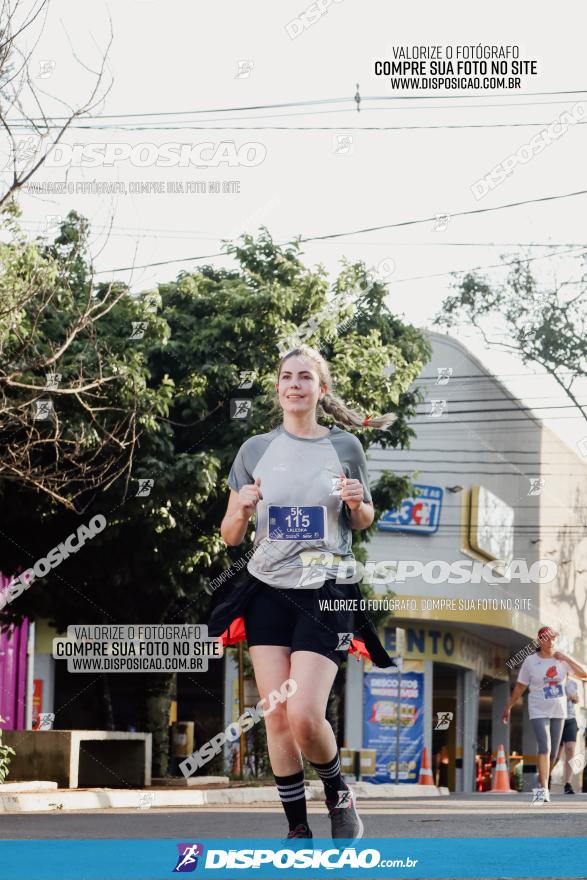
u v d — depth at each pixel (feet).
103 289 54.44
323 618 16.99
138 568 56.75
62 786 45.62
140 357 52.29
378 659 17.92
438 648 92.48
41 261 44.86
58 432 44.60
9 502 54.19
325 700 16.75
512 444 101.60
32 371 48.57
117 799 41.29
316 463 17.69
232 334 55.52
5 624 63.26
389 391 58.23
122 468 47.83
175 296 57.26
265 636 17.24
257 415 54.03
